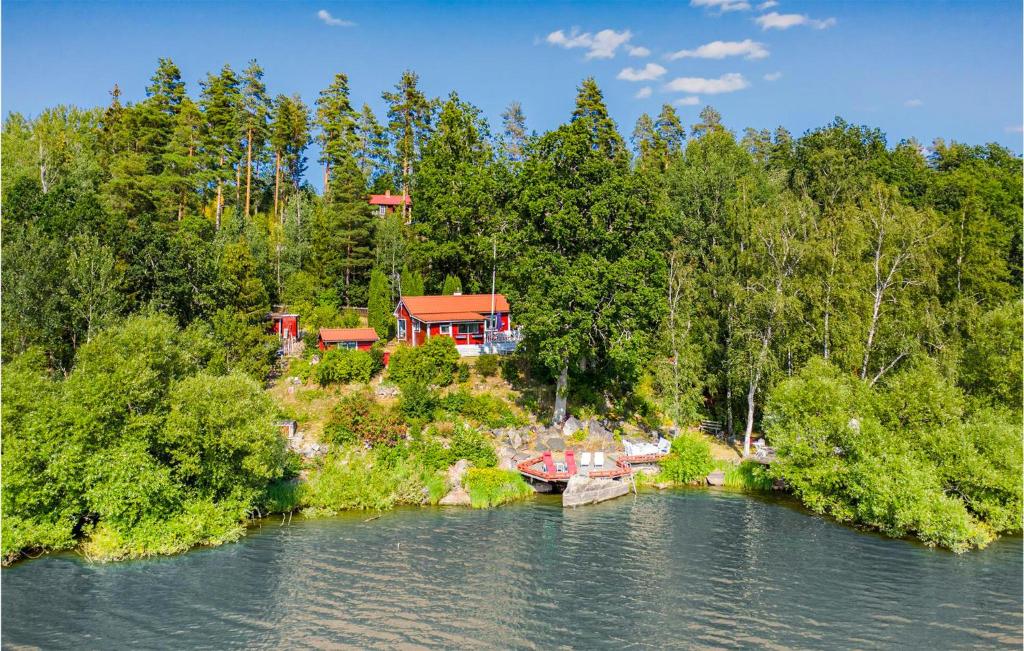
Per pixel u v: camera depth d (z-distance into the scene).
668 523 38.31
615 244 49.38
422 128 96.56
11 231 50.94
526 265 49.41
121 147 81.62
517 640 25.09
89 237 51.72
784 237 49.06
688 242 59.00
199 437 33.69
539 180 50.59
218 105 81.88
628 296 46.75
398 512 40.03
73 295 47.59
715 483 46.44
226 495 36.16
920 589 29.36
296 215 83.81
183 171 78.88
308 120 105.81
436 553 33.47
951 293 54.25
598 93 73.62
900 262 47.50
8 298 44.84
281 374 54.38
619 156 59.72
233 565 31.53
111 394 33.16
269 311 58.97
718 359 53.78
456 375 54.44
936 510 34.19
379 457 43.81
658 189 58.78
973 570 31.39
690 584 30.02
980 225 56.03
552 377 54.50
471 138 74.88
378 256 75.06
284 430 44.88
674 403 50.38
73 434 32.41
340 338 57.59
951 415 37.06
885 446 37.06
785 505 41.84
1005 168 86.38
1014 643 24.70
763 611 27.47
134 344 35.38
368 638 25.03
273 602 27.73
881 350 47.97
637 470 46.97
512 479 43.56
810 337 48.69
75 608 26.84
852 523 38.31
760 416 54.75
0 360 42.88
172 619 26.12
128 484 31.67
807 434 40.53
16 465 30.80
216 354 48.53
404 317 63.44
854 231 47.12
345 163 82.06
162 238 54.81
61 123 87.88
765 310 48.50
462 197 68.69
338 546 34.22
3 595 27.86
